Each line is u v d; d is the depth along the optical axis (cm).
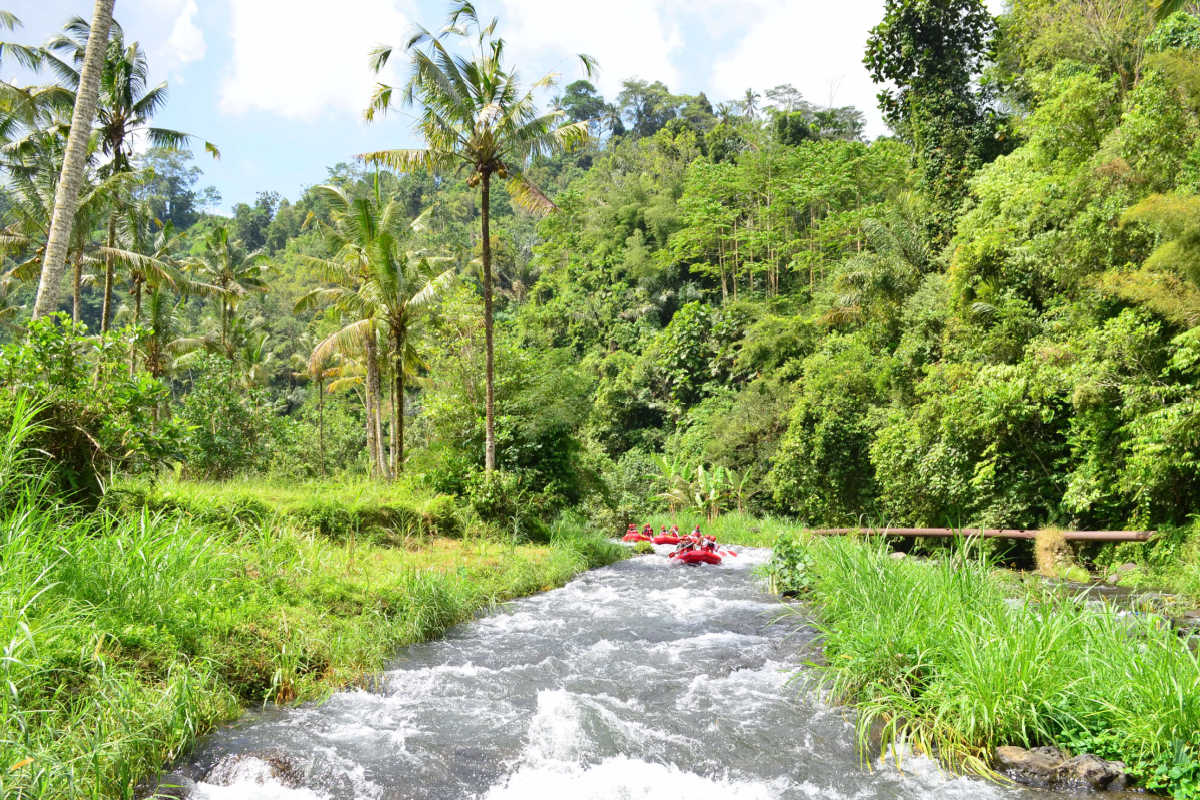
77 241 2389
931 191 3095
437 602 958
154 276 2567
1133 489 1373
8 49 2147
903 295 2689
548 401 2086
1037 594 761
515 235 8750
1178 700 487
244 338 4622
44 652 512
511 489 1784
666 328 4831
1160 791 471
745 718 620
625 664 785
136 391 952
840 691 667
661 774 516
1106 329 1430
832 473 2589
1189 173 1398
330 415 5178
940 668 599
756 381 3497
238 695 632
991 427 1708
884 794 485
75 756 446
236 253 4109
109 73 2252
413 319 2412
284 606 799
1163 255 1241
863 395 2661
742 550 1902
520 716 625
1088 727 530
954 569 752
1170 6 1505
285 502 1346
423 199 10300
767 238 4728
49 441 834
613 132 11281
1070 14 2353
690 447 3878
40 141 2284
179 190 10756
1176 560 1226
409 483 1800
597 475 2538
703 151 7050
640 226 6294
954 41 3231
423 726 599
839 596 844
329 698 655
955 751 540
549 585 1268
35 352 898
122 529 679
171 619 642
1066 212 1798
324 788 486
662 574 1431
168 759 508
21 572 552
